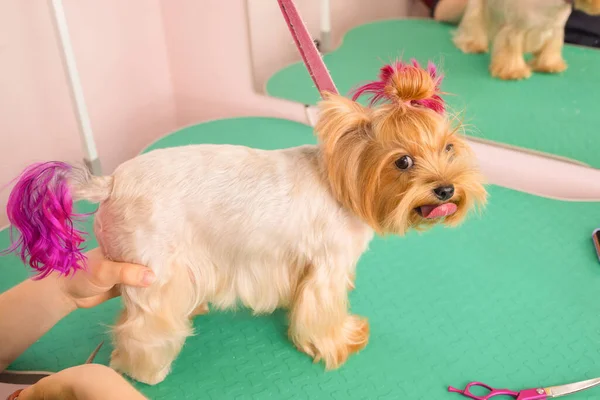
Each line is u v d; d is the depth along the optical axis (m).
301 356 0.98
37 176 0.77
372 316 1.04
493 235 1.22
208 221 0.87
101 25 1.41
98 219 0.86
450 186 0.79
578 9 1.13
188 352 1.00
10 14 1.22
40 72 1.32
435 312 1.05
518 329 1.01
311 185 0.88
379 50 1.31
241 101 1.59
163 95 1.66
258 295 0.94
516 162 1.33
